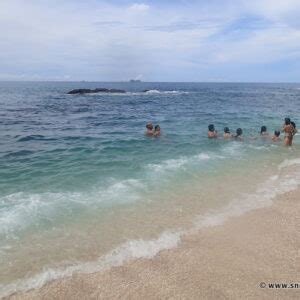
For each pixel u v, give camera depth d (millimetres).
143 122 22578
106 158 12508
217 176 10578
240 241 6617
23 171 10781
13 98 50656
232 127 20641
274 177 10633
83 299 4906
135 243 6465
